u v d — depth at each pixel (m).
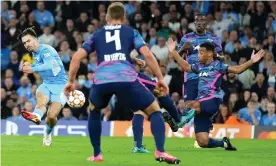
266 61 62.88
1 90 58.62
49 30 66.81
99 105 27.14
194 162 29.83
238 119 55.94
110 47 26.27
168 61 63.47
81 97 38.16
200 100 35.06
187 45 39.25
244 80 61.19
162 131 26.23
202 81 35.38
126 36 26.36
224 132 53.38
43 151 35.47
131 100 26.12
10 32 67.38
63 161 29.70
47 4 72.19
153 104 26.30
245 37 67.62
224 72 35.25
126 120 56.66
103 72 26.11
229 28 68.50
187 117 34.16
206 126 36.28
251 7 70.31
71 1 72.19
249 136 53.19
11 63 63.94
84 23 69.06
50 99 37.94
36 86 58.69
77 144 41.44
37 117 37.03
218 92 35.50
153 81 32.19
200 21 39.53
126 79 25.81
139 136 34.88
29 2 72.31
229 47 64.75
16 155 32.78
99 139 28.59
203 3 71.38
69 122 53.66
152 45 66.06
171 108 32.78
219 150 37.56
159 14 69.88
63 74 38.19
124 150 36.56
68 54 64.12
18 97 59.03
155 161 29.62
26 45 37.22
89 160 29.34
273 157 33.25
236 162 30.28
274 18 69.44
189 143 44.22
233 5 71.38
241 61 61.91
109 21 27.14
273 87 60.56
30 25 68.06
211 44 35.22
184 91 40.09
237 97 57.53
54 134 53.59
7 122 53.59
